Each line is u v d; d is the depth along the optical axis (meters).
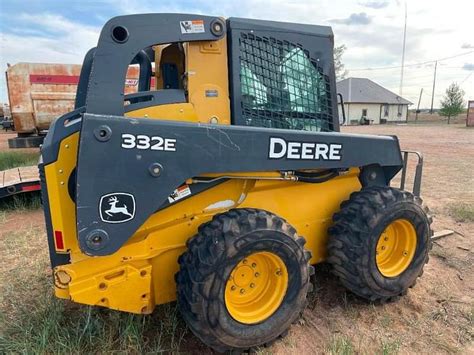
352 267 3.15
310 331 3.10
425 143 18.48
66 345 2.70
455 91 45.66
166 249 2.78
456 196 7.29
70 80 10.84
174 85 3.43
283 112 3.20
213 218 2.71
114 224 2.39
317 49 3.31
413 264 3.47
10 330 2.94
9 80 10.51
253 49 3.05
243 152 2.69
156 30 2.63
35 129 10.91
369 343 2.98
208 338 2.56
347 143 3.13
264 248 2.65
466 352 2.91
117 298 2.64
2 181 6.67
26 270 4.09
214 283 2.49
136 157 2.39
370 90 57.19
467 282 3.95
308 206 3.33
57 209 2.54
